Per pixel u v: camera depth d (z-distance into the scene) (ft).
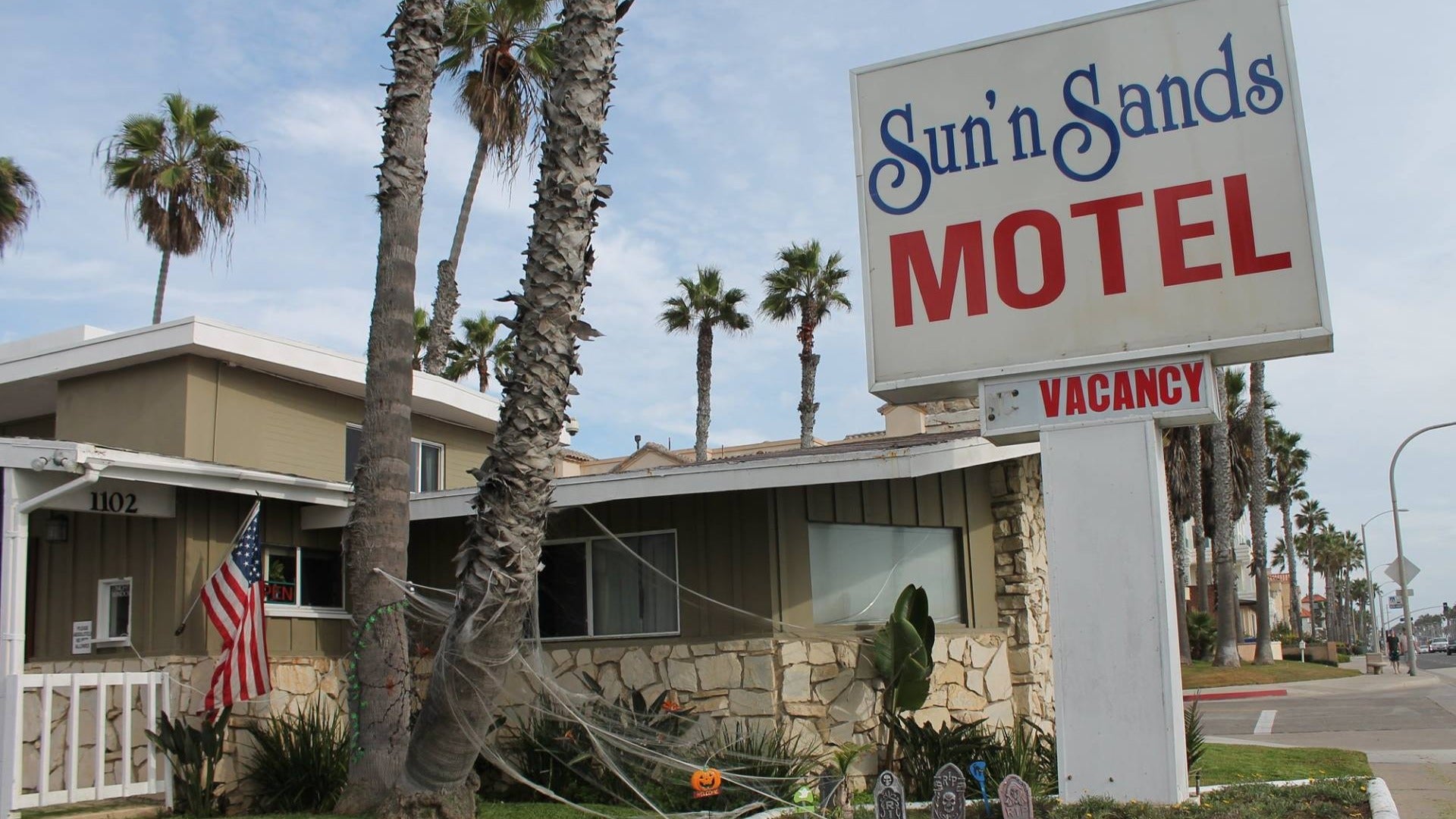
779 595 39.47
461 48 74.64
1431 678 118.21
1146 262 31.37
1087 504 30.66
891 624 38.55
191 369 46.57
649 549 42.32
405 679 35.73
